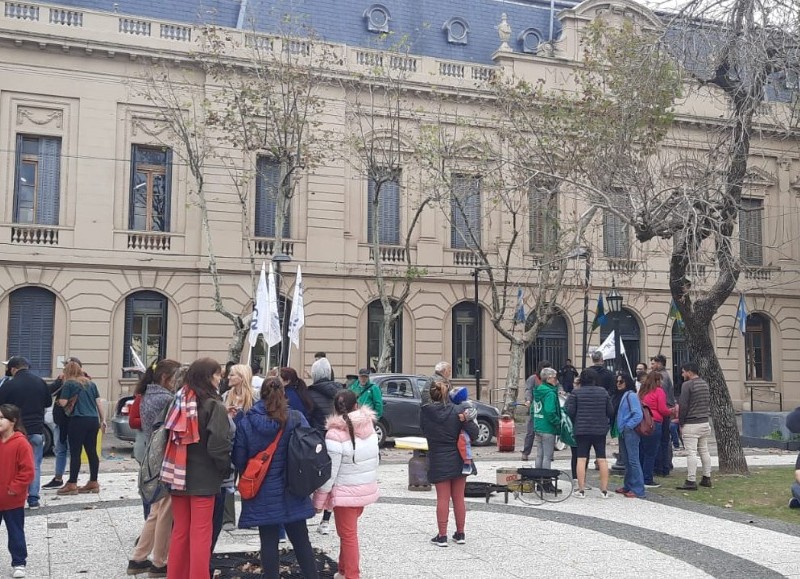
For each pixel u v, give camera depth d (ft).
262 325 51.60
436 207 97.04
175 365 27.55
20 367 37.45
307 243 93.56
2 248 82.84
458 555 28.89
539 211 91.97
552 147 70.33
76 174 85.92
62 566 26.99
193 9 96.02
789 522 36.06
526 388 64.80
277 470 22.27
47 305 85.15
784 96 56.44
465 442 30.37
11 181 83.97
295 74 80.74
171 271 88.74
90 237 85.92
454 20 108.68
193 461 22.22
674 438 54.54
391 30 104.47
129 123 88.28
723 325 111.14
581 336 103.60
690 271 48.19
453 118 96.94
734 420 50.21
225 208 90.43
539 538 31.86
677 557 29.27
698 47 48.70
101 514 35.81
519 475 40.52
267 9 98.27
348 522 24.41
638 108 53.31
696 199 45.21
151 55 87.30
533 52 110.11
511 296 101.19
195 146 84.99
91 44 85.46
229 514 32.60
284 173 88.79
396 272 96.22
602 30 72.43
